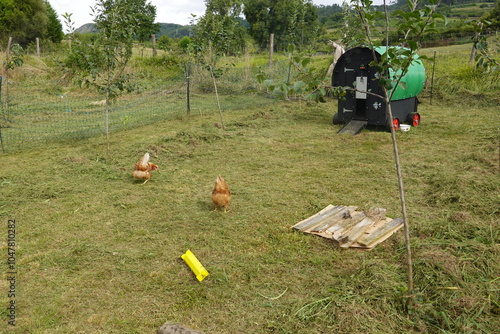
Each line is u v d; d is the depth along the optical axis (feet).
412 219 16.97
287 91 9.66
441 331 10.20
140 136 34.68
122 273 13.69
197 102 52.54
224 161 27.22
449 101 48.42
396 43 9.79
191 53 42.32
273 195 20.79
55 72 68.23
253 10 139.74
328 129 36.63
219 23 39.19
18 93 56.80
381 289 11.83
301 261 14.15
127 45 28.60
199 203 19.98
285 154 28.68
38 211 19.22
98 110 48.39
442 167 23.84
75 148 30.99
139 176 22.65
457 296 11.19
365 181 22.40
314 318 10.91
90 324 11.10
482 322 10.34
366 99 35.35
